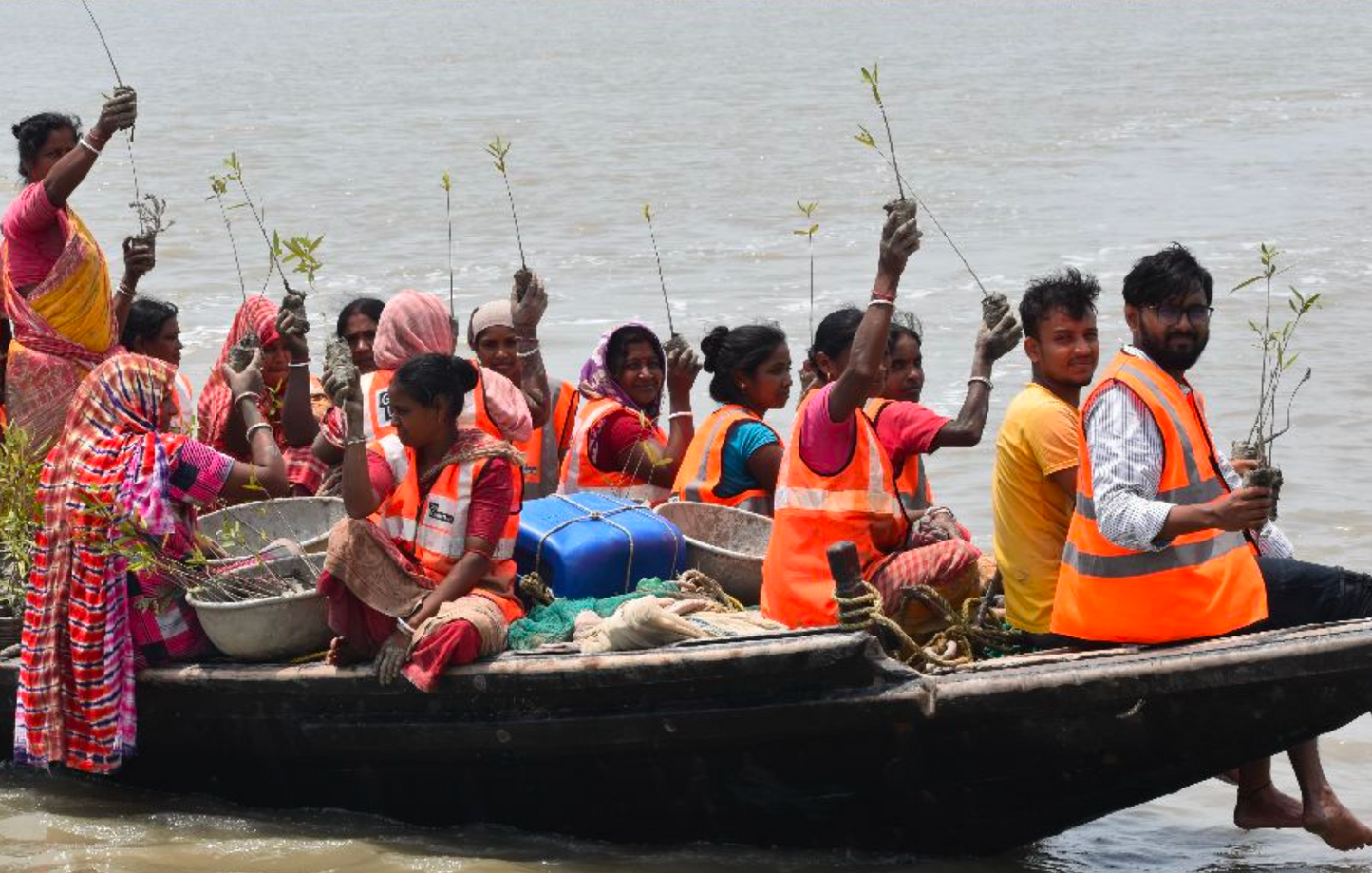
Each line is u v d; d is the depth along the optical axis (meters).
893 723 6.13
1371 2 129.62
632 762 6.52
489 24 129.50
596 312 18.78
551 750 6.56
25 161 8.81
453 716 6.66
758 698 6.23
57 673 7.04
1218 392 14.36
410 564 6.70
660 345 8.48
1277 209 25.94
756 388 7.73
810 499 6.75
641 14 142.50
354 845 6.78
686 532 7.73
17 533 7.59
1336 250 22.00
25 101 52.84
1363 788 7.57
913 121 41.25
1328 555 10.55
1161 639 6.08
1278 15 107.88
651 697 6.36
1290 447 12.83
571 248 23.27
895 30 98.62
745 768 6.40
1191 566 6.04
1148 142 35.91
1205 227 24.30
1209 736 5.96
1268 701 5.85
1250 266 21.06
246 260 22.02
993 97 48.28
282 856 6.69
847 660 6.07
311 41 102.50
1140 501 5.91
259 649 6.94
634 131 39.50
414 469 6.83
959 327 17.61
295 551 7.31
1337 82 51.84
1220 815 7.50
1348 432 13.17
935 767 6.22
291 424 8.35
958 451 12.88
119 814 7.25
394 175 31.58
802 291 19.86
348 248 23.38
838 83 55.50
